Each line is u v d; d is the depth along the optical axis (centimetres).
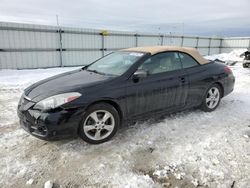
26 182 243
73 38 1360
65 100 292
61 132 292
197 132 364
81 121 305
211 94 463
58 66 1331
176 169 266
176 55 416
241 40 2500
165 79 381
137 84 348
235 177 250
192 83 418
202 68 443
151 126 388
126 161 282
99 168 267
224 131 368
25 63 1195
